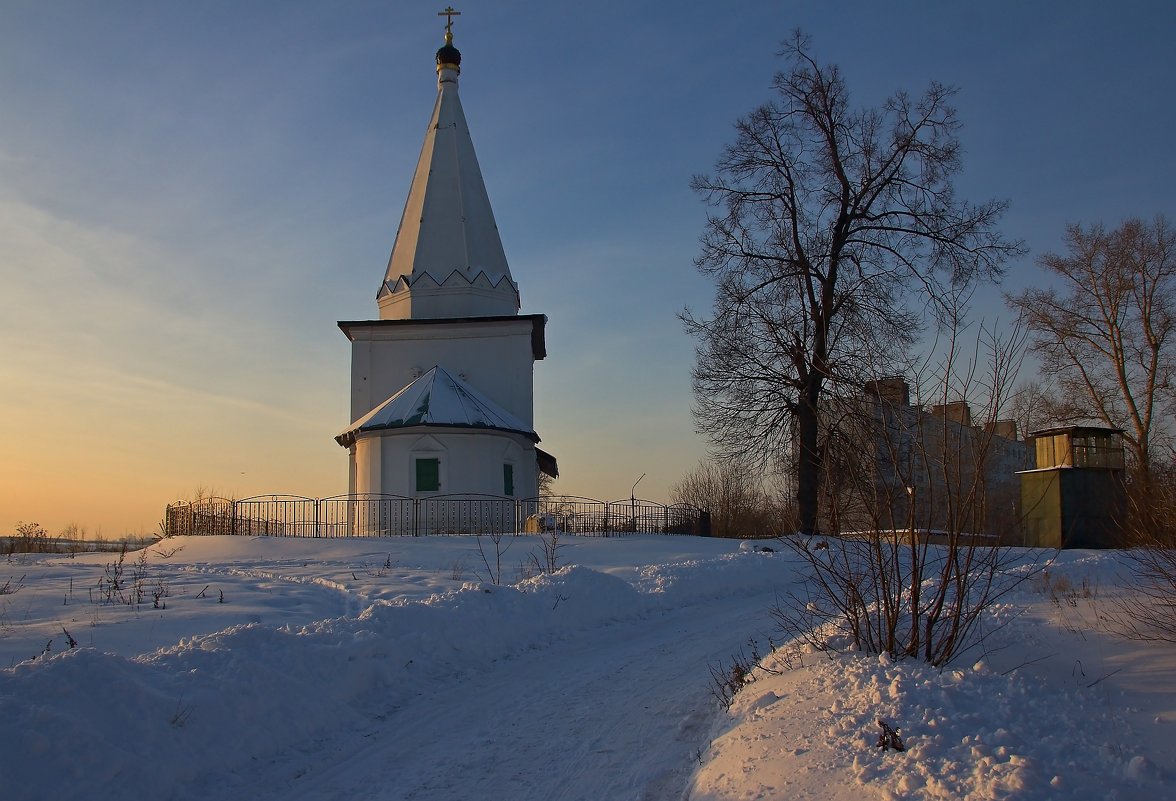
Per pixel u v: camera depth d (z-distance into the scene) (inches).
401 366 1480.1
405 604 475.8
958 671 277.3
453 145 1577.3
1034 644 328.5
